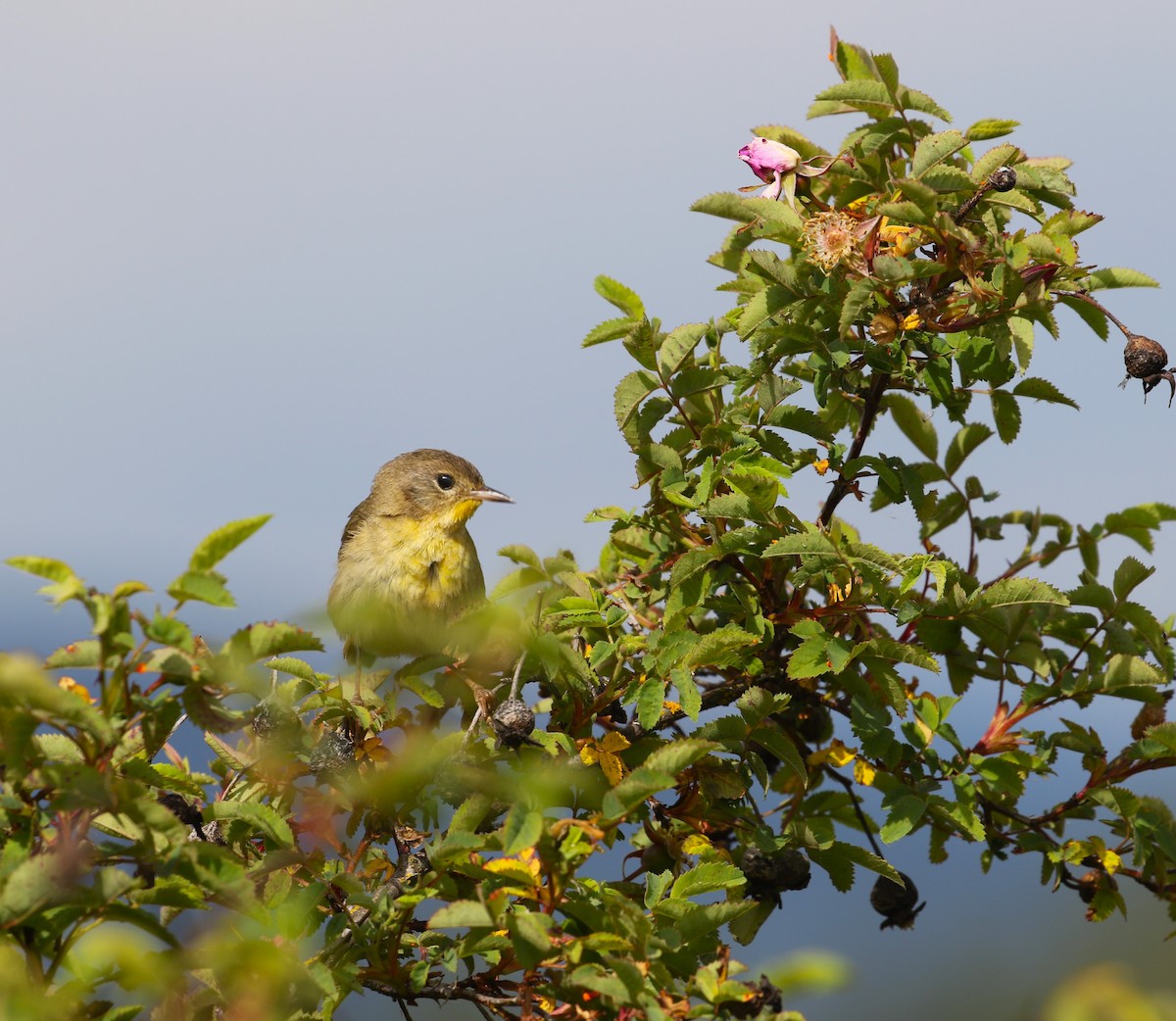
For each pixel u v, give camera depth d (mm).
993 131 9680
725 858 8523
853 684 9203
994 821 9594
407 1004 7895
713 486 9570
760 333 9500
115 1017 6570
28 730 6070
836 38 10000
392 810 7957
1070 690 9422
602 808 7531
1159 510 10234
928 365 9688
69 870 6074
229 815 7504
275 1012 6738
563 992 7121
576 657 8430
